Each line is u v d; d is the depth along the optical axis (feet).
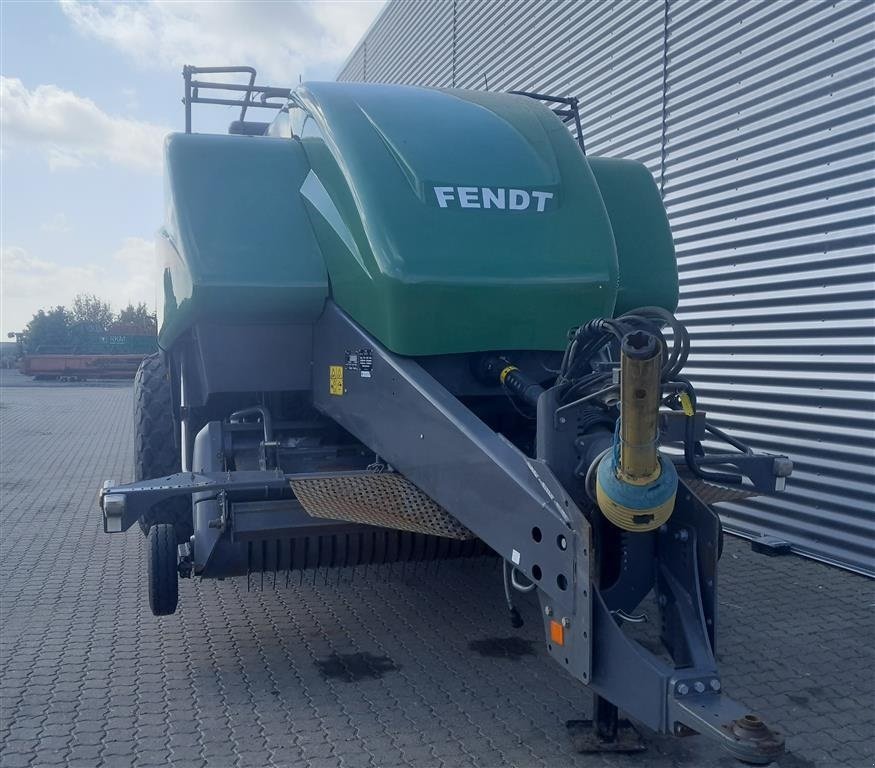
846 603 16.19
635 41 24.41
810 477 18.86
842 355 17.95
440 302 11.59
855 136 17.49
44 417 55.47
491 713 11.80
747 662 13.55
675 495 8.71
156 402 17.11
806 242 18.78
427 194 12.07
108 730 11.21
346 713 11.77
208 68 16.89
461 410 10.79
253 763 10.39
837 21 17.84
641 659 8.34
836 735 11.25
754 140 20.12
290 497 11.92
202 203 13.28
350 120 12.96
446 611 15.94
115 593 17.02
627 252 14.93
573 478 9.69
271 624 15.23
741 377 20.70
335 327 13.03
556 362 12.73
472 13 34.58
